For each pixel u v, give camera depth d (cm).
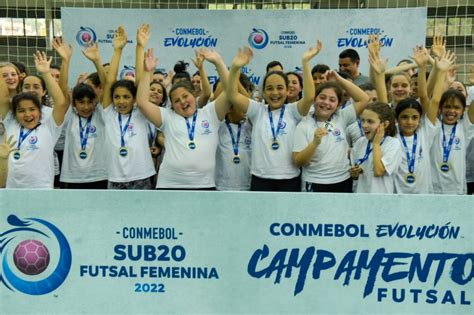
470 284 302
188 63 734
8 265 318
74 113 440
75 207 312
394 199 299
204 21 725
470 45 852
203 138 384
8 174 389
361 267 305
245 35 725
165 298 315
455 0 852
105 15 729
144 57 402
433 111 411
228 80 384
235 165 416
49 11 884
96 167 431
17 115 395
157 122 388
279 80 393
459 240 299
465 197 296
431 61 471
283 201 303
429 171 392
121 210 310
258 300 312
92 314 320
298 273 308
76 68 738
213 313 315
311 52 392
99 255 315
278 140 390
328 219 303
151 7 894
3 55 891
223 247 309
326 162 383
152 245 312
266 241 307
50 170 403
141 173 407
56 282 318
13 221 315
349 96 452
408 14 700
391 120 368
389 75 551
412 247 302
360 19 709
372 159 369
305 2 851
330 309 310
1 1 880
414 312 306
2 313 321
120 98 407
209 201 306
